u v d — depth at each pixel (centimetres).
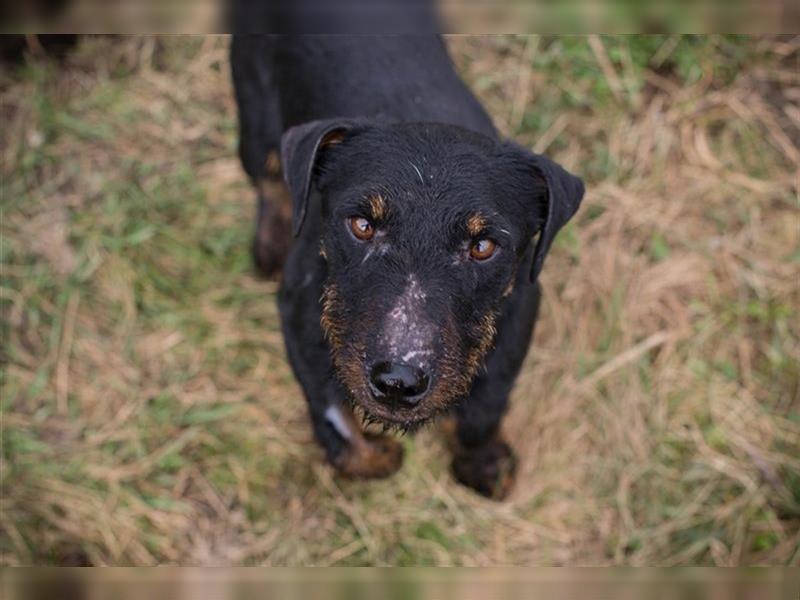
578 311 98
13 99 108
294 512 92
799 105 108
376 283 68
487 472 91
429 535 91
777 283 99
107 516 90
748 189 104
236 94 94
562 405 95
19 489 90
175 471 93
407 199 68
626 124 107
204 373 96
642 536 91
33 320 97
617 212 102
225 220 103
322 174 74
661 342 97
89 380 96
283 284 81
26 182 103
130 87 109
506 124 106
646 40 110
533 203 73
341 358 70
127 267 99
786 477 92
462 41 109
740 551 90
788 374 96
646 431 94
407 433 82
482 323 71
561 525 92
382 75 84
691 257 100
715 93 108
